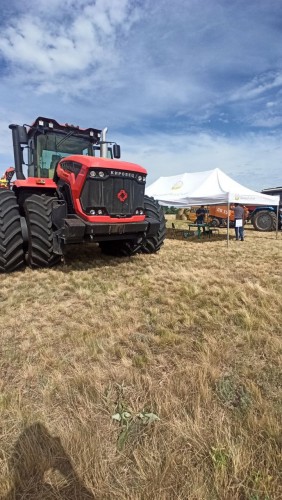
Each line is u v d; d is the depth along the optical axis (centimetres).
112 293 371
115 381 195
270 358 222
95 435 148
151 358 222
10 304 329
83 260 553
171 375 200
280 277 475
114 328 272
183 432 149
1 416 161
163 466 132
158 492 120
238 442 143
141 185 479
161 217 634
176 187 1223
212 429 152
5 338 253
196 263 587
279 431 148
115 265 525
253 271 523
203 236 1153
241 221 1015
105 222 441
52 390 184
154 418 160
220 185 1030
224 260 632
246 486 124
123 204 455
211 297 360
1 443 145
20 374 202
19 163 511
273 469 130
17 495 122
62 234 434
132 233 477
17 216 455
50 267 484
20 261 461
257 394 176
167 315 303
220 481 125
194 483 123
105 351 231
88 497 121
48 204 469
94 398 177
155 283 418
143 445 144
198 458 137
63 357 222
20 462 134
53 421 160
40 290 377
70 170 458
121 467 134
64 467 133
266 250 791
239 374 203
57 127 539
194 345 242
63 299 352
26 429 153
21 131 500
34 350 233
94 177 428
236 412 165
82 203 430
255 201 978
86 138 577
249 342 245
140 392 184
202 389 178
